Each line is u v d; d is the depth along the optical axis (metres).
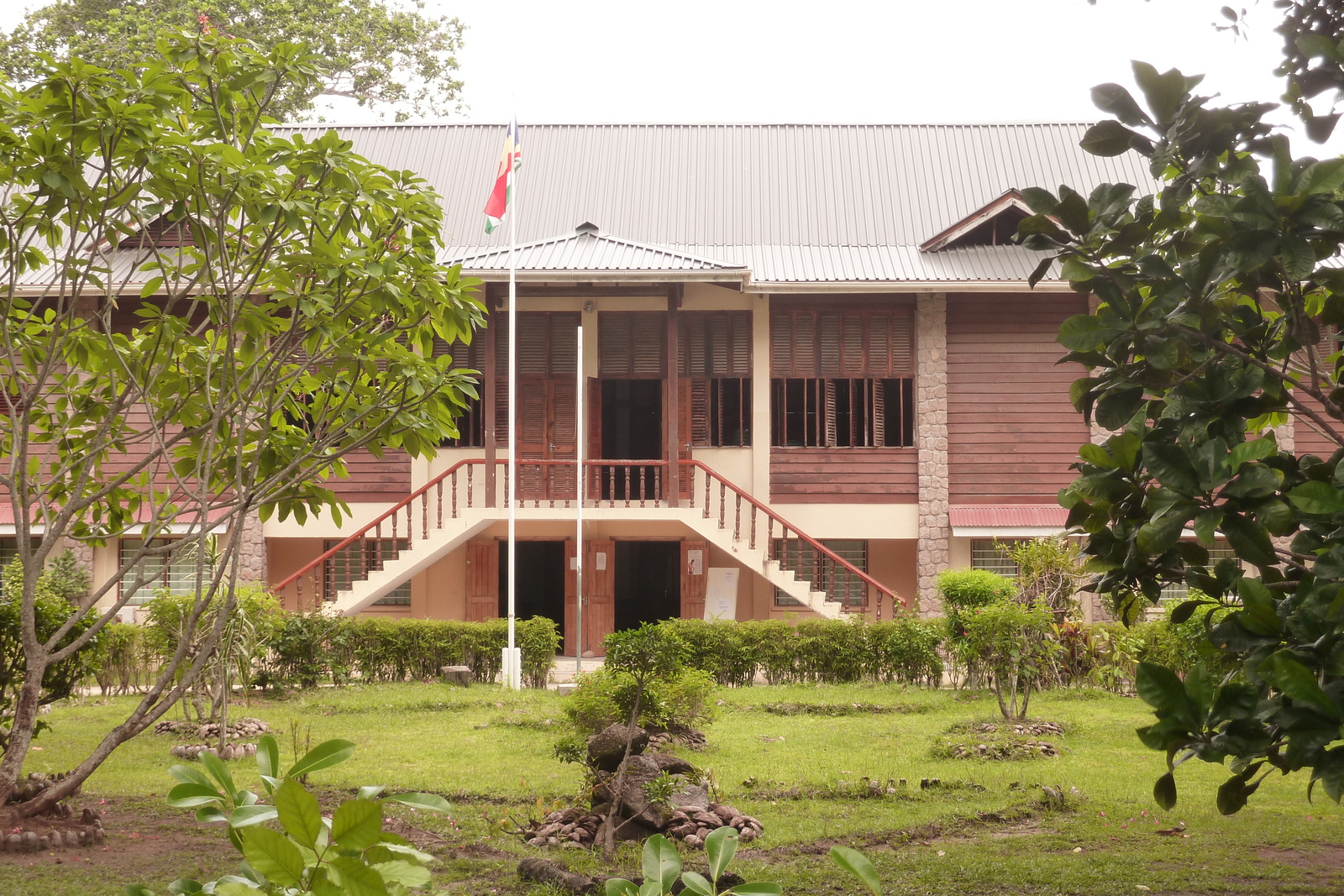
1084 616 20.08
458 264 8.73
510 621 17.16
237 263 8.33
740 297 22.06
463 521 19.92
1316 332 3.93
